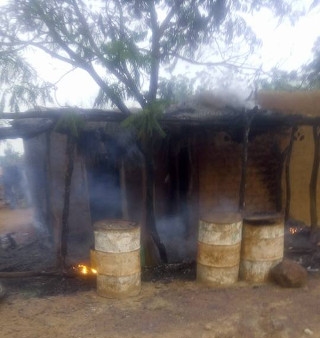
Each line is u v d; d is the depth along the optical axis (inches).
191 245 345.1
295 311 207.9
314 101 316.5
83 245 343.6
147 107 226.5
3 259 327.3
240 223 241.4
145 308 212.1
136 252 227.0
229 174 349.1
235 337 185.8
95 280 251.4
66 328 191.9
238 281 246.1
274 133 359.3
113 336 184.4
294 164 365.7
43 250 349.4
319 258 287.3
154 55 242.8
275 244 245.6
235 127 298.5
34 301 222.1
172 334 185.9
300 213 365.4
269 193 363.9
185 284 244.2
